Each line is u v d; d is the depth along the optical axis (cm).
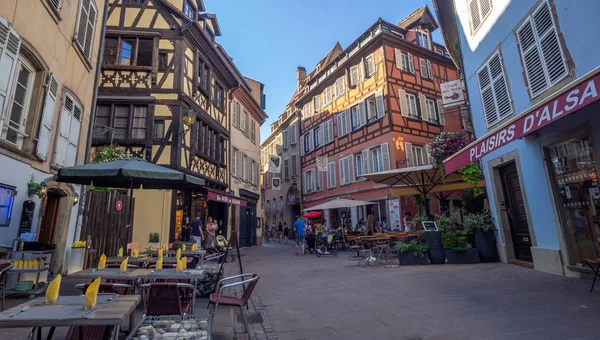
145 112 1277
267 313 473
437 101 2069
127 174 517
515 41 735
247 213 2111
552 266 663
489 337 341
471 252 878
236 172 1962
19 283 528
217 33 1927
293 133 3048
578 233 616
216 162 1617
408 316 424
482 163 948
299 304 518
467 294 527
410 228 1305
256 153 2388
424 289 578
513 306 448
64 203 746
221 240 1294
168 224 1200
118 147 1125
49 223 727
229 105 1872
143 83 1297
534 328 361
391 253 1182
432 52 2125
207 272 616
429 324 390
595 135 552
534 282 590
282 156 3241
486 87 880
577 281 574
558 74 602
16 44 546
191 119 1242
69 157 784
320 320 428
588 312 406
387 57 1931
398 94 1914
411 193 1180
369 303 500
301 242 1488
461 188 1034
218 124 1698
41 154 636
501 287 564
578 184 607
